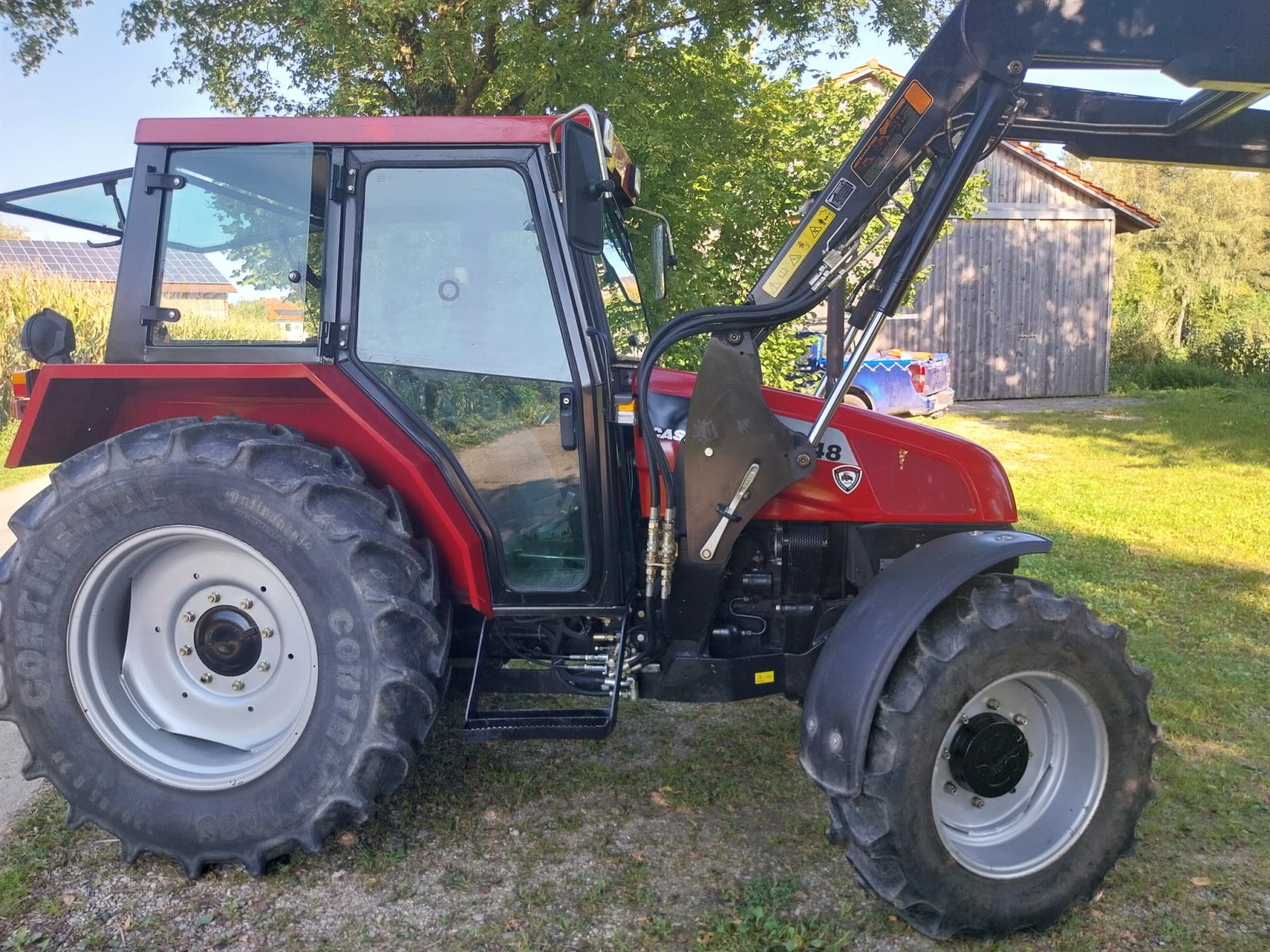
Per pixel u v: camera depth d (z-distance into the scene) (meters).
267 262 2.99
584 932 2.71
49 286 11.50
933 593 2.65
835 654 2.71
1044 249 19.02
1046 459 11.09
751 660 3.21
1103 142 3.31
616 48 8.09
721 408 2.94
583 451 3.03
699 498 2.98
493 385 3.04
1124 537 7.23
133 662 3.09
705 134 8.28
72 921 2.72
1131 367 23.95
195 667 3.08
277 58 10.04
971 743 2.71
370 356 3.03
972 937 2.72
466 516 3.06
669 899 2.87
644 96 8.00
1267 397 18.66
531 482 3.08
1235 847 3.18
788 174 8.36
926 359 14.77
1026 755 2.79
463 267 3.02
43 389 3.00
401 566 2.85
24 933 2.64
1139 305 30.39
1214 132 3.29
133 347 3.02
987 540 2.82
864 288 3.15
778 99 8.78
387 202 3.00
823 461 3.24
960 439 3.36
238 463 2.80
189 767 2.96
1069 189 18.86
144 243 3.00
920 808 2.57
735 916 2.78
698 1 8.45
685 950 2.63
